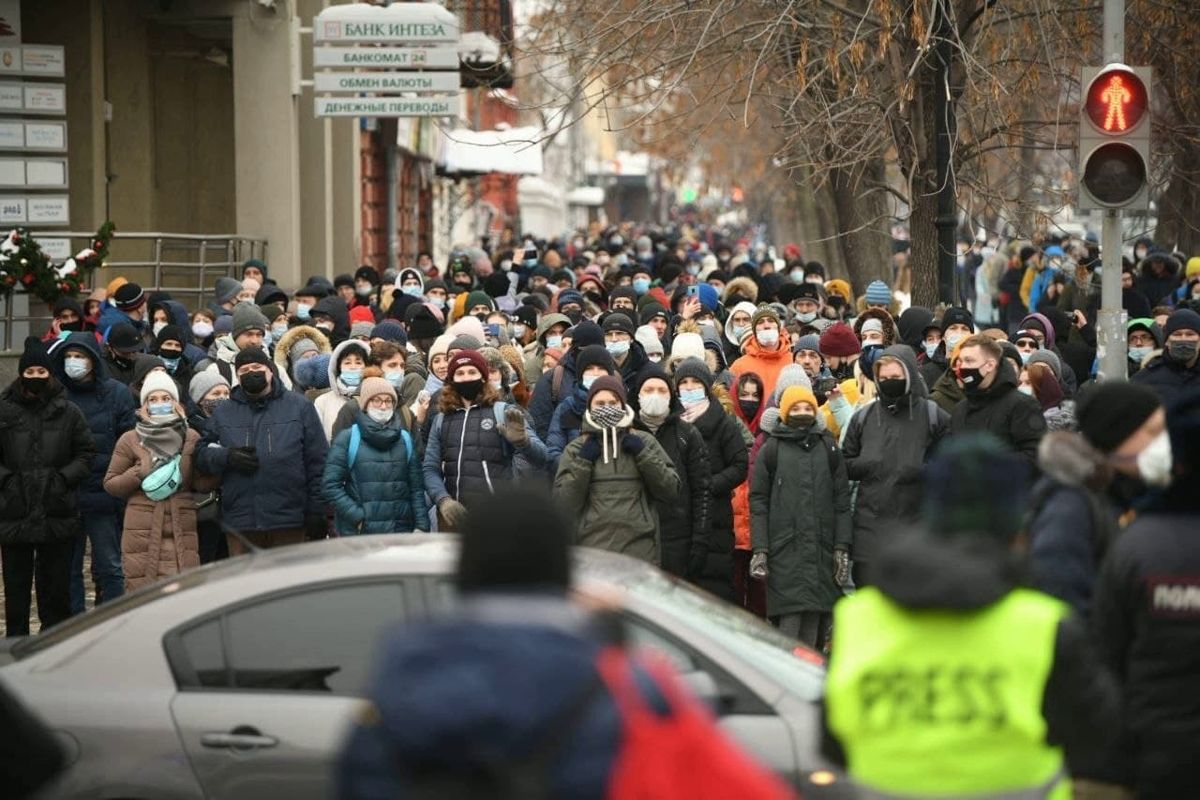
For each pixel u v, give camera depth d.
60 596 37.84
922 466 33.78
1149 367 40.53
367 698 10.81
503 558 10.77
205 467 36.38
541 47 58.88
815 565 34.19
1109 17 35.78
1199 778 15.75
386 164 122.94
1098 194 35.25
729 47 55.47
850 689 13.73
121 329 45.22
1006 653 13.57
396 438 35.66
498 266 98.81
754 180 144.50
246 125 87.56
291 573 20.98
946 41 49.16
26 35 80.50
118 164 91.38
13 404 37.00
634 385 41.22
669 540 34.72
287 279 88.19
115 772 20.20
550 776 10.21
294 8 89.00
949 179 52.53
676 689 10.91
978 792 13.55
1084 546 17.36
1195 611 15.77
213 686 20.59
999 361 33.41
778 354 43.53
